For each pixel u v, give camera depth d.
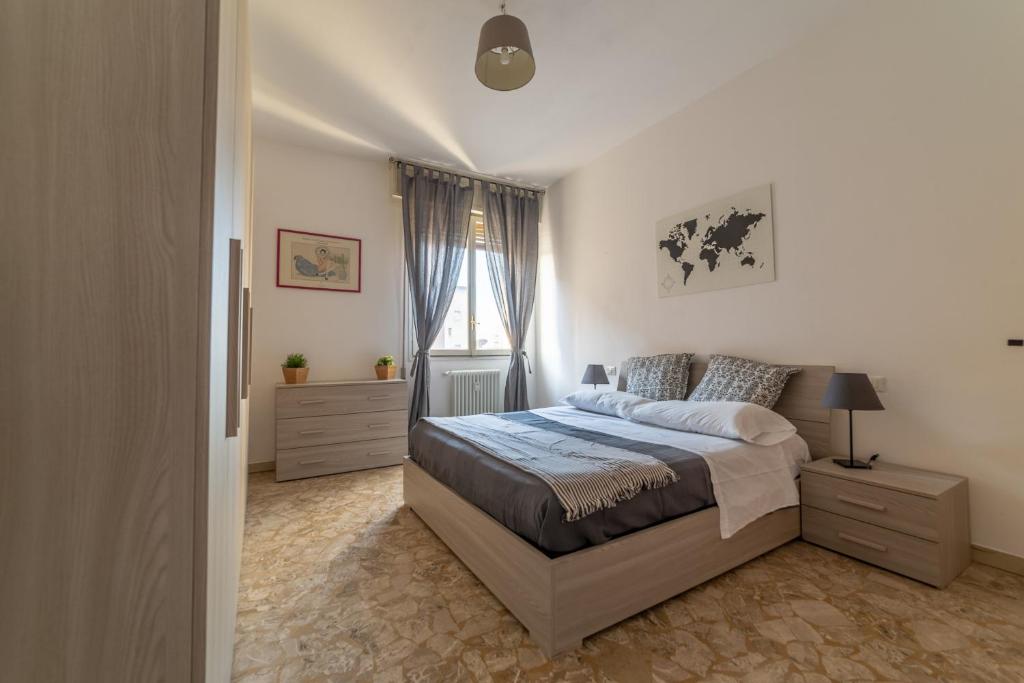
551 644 1.38
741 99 2.92
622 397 3.09
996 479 1.92
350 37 2.50
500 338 4.82
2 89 0.54
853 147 2.38
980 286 1.97
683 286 3.33
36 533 0.55
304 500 2.91
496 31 1.96
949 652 1.40
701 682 1.29
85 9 0.58
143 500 0.60
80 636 0.57
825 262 2.50
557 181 4.71
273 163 3.76
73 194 0.56
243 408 2.09
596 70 2.84
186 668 0.62
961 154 2.02
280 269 3.76
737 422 2.22
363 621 1.60
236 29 1.22
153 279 0.60
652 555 1.62
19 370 0.54
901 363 2.21
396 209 4.29
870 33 2.31
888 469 2.14
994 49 1.93
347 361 4.03
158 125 0.61
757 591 1.78
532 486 1.57
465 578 1.90
